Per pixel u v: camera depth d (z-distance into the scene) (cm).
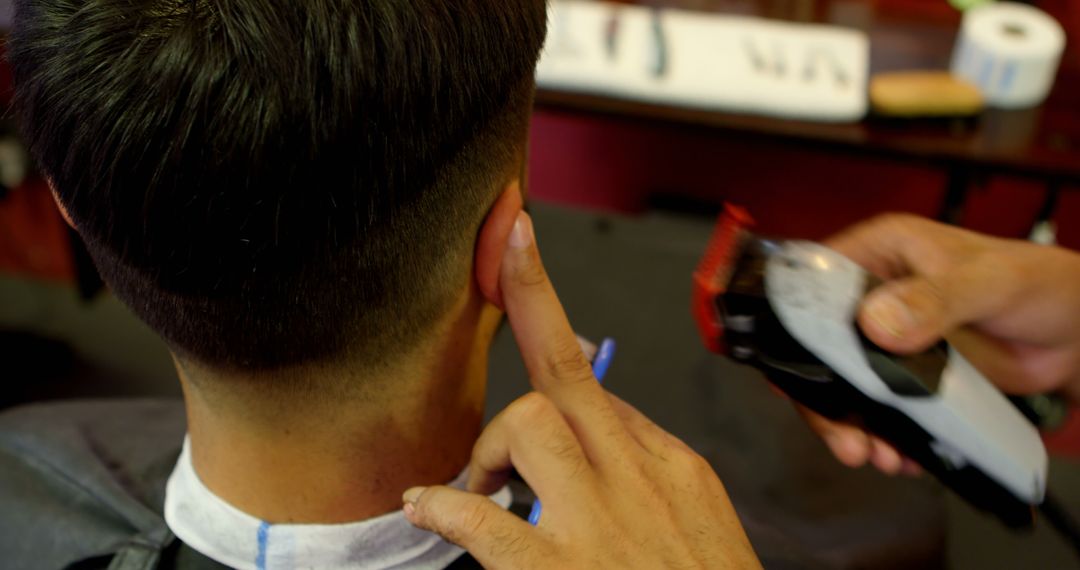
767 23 119
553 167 171
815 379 60
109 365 144
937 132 105
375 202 41
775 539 79
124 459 73
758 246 61
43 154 41
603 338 110
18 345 145
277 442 51
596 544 47
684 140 161
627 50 112
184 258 41
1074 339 75
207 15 37
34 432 76
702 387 106
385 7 38
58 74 38
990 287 70
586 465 48
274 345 45
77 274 146
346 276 43
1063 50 118
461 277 48
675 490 50
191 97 37
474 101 42
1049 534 109
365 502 54
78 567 68
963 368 60
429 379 51
